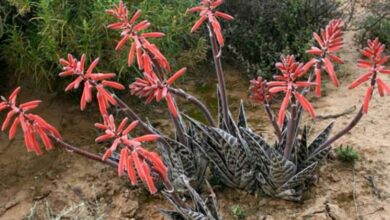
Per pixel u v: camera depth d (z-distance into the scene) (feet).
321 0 14.74
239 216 9.57
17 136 11.57
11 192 10.34
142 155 6.64
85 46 10.76
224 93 9.39
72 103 12.48
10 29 11.37
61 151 11.23
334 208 9.64
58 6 10.50
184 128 9.87
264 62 13.67
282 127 9.70
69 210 9.21
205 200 9.48
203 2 8.27
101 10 10.51
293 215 9.54
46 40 10.56
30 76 12.28
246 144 9.39
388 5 15.90
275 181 9.39
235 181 9.87
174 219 8.82
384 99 12.84
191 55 12.34
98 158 8.14
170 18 11.62
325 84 13.69
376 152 10.93
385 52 15.10
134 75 11.82
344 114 12.33
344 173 10.41
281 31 14.23
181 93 8.71
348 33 16.22
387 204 9.70
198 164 9.66
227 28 14.46
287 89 7.63
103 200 10.11
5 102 7.16
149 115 12.42
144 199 10.09
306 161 9.63
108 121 6.79
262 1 14.58
